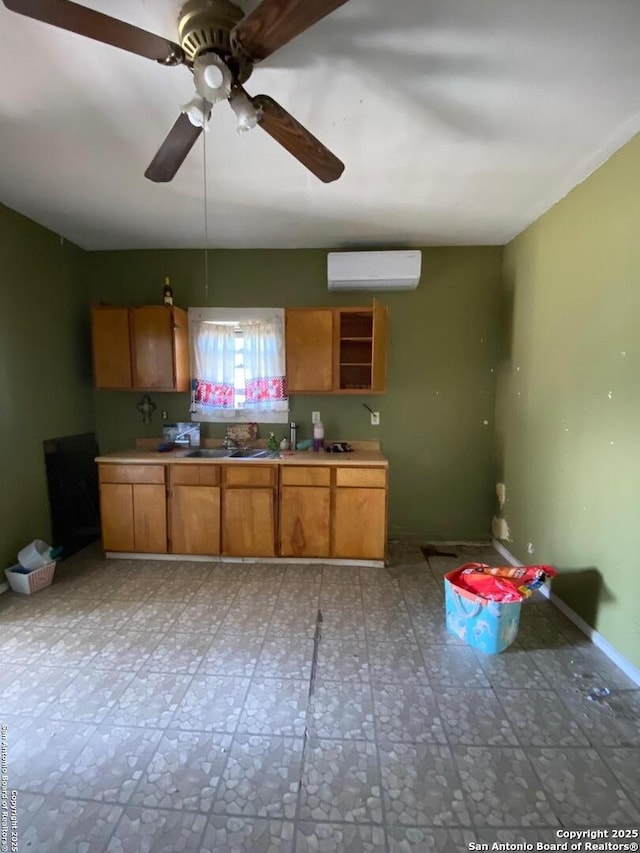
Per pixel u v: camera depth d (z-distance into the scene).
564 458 2.52
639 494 1.91
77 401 3.50
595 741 1.61
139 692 1.85
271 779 1.45
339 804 1.36
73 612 2.50
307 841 1.26
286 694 1.85
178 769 1.48
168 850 1.22
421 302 3.53
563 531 2.53
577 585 2.38
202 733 1.63
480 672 2.00
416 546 3.56
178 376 3.43
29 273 2.98
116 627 2.35
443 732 1.65
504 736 1.63
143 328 3.35
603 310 2.16
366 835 1.27
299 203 2.69
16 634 2.28
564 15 1.32
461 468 3.62
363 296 3.55
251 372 3.62
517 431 3.15
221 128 1.89
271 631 2.32
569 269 2.46
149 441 3.70
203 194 2.57
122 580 2.92
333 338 3.29
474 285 3.49
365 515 3.12
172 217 2.93
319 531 3.14
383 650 2.16
